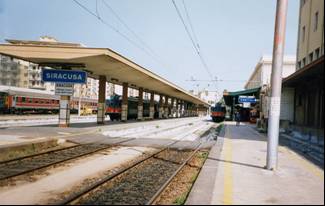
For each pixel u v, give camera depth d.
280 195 7.45
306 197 7.31
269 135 10.54
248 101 44.22
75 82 26.11
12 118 39.72
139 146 19.12
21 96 49.78
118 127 30.88
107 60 24.53
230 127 37.41
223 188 8.01
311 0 27.06
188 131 33.16
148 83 43.06
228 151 15.06
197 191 7.70
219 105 59.09
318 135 8.08
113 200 8.15
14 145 15.03
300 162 11.87
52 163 12.62
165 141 21.91
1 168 11.82
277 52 10.42
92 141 20.11
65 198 8.24
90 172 11.59
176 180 10.45
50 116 50.09
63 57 22.98
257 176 9.47
